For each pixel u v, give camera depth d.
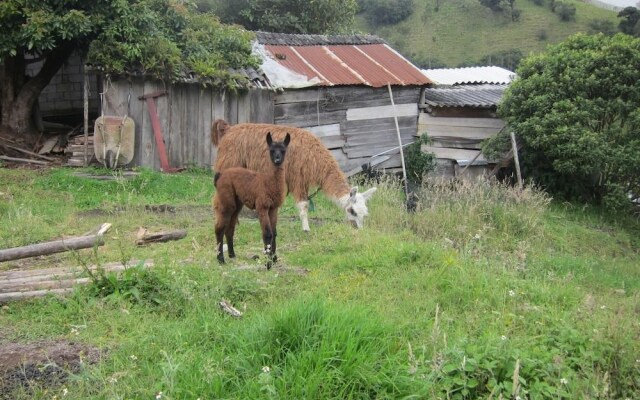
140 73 13.40
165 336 5.10
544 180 15.60
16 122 14.66
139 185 12.32
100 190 11.88
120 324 5.33
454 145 16.78
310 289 6.60
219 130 9.86
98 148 13.25
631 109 14.34
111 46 13.13
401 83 16.12
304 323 4.75
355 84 15.54
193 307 5.76
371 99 16.12
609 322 5.17
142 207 10.69
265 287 6.44
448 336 5.32
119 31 13.26
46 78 14.82
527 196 12.07
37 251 6.13
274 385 4.15
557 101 14.70
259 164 9.36
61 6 12.93
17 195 11.02
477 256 8.73
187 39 14.43
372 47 18.23
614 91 14.50
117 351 4.84
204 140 14.34
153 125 13.73
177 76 13.62
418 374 4.32
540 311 5.87
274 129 9.50
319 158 9.42
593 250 11.77
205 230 9.18
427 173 16.16
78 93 18.23
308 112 15.41
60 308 5.67
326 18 22.61
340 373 4.24
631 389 4.57
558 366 4.46
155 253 7.79
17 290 6.03
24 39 12.80
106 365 4.61
